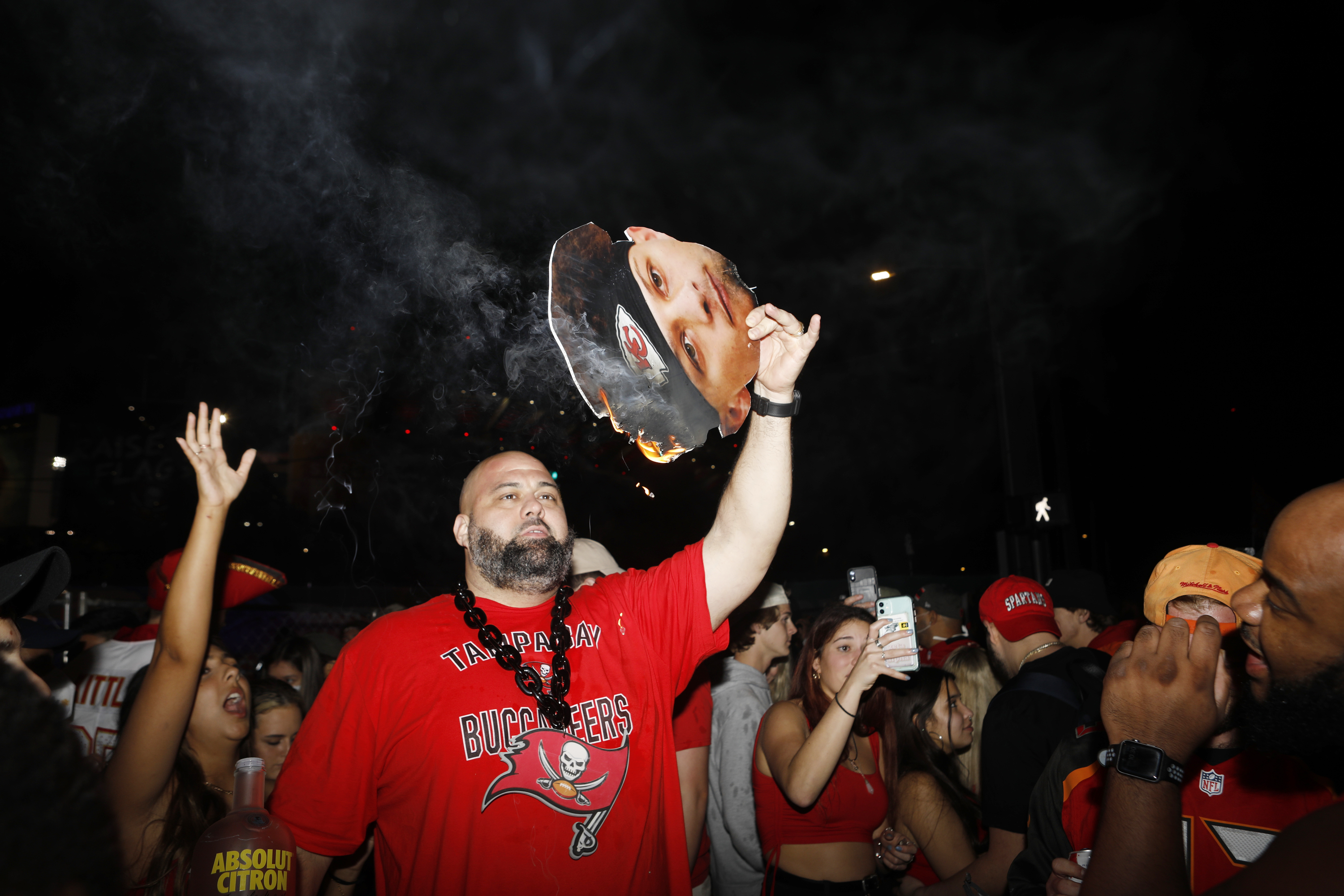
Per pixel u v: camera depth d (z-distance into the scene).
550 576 1.84
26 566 1.52
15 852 0.48
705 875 2.74
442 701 1.69
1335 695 0.95
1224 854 1.45
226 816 1.53
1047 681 2.28
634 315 1.63
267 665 3.95
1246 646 1.18
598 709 1.74
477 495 1.98
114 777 1.56
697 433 1.69
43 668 2.29
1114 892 1.06
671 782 1.81
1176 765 1.10
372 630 1.83
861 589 2.88
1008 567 7.52
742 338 1.81
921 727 2.64
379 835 1.74
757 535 1.91
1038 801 1.74
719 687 2.83
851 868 2.34
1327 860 0.72
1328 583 0.95
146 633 2.78
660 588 1.96
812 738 2.28
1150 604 1.65
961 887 2.23
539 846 1.60
